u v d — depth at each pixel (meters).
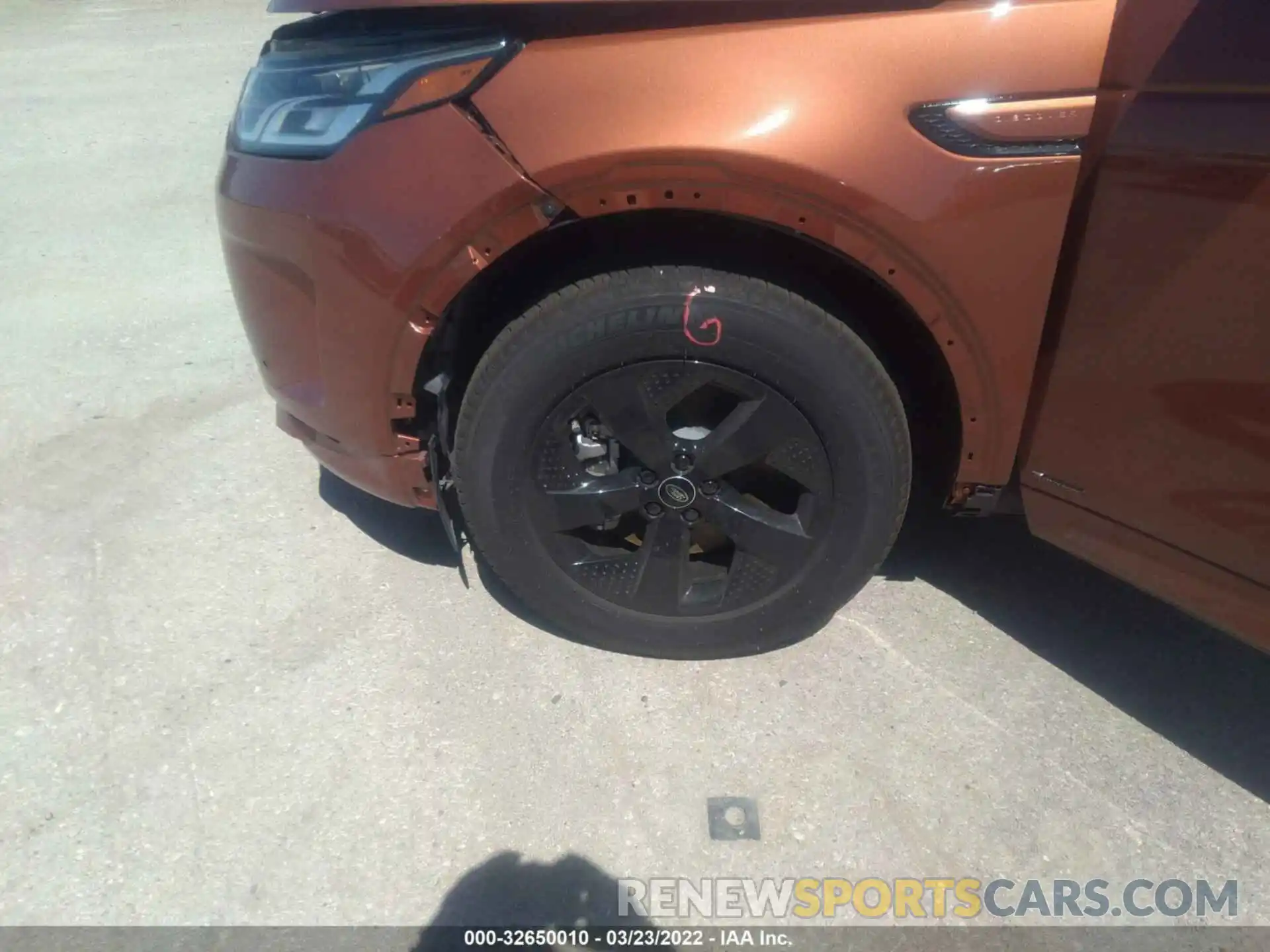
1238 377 1.70
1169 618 2.51
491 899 1.84
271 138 2.10
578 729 2.18
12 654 2.38
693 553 2.35
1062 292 1.88
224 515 2.90
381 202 1.94
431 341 2.08
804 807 2.00
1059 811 2.00
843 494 2.09
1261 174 1.57
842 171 1.79
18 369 3.71
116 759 2.11
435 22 1.87
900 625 2.48
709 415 2.14
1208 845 1.94
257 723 2.19
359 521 2.88
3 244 4.98
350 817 1.98
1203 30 1.61
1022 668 2.35
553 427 2.08
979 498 2.20
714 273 1.93
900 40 1.77
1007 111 1.76
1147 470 1.89
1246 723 2.21
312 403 2.26
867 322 2.10
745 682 2.30
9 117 7.36
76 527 2.84
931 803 2.01
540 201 1.87
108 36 10.77
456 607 2.53
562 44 1.83
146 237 5.09
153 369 3.73
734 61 1.79
